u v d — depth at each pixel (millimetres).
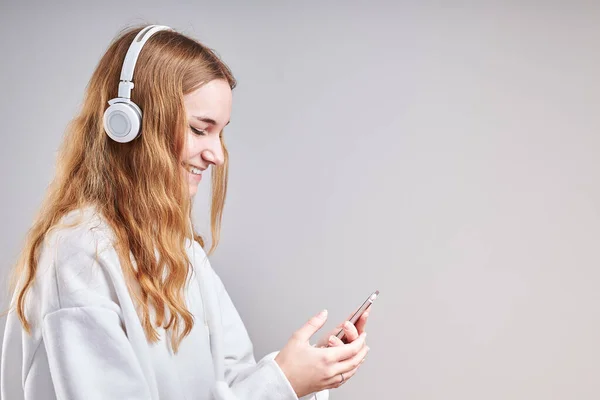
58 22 1849
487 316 1710
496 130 1696
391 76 1736
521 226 1692
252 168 1804
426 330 1735
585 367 1673
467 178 1710
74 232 849
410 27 1726
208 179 1812
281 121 1787
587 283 1669
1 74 1869
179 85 905
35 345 833
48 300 818
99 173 911
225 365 1130
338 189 1766
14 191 1863
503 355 1706
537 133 1682
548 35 1673
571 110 1669
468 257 1714
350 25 1751
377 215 1750
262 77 1793
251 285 1810
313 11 1768
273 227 1797
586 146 1663
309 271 1783
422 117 1725
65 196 908
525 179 1688
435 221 1725
